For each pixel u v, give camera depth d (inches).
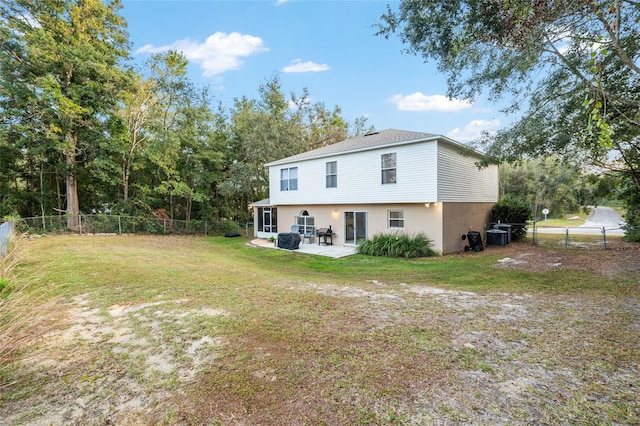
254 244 614.2
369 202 514.0
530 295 209.0
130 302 188.9
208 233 823.1
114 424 83.0
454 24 249.9
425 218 466.3
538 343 130.6
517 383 100.6
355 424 81.7
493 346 128.2
